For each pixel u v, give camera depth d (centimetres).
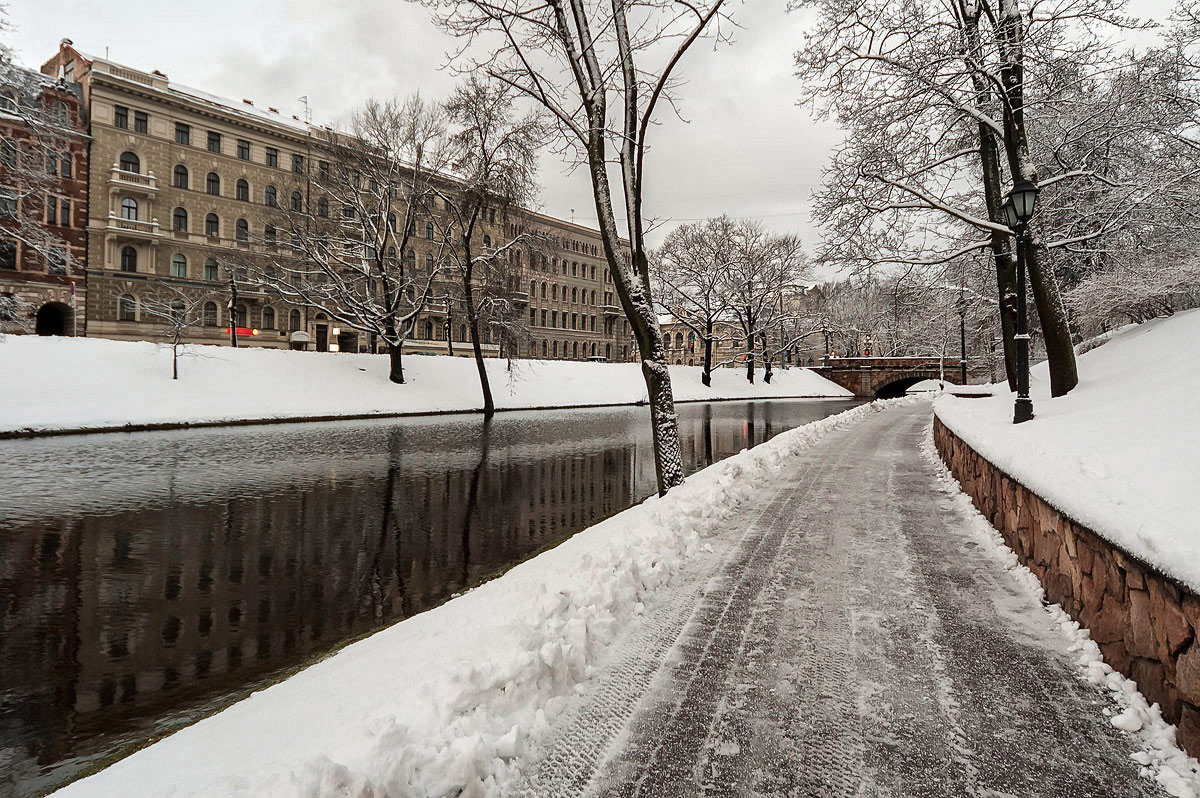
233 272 3828
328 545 912
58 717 447
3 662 536
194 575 775
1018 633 418
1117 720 304
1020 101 1195
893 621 441
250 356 3109
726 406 4550
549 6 987
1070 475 436
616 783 266
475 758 254
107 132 4416
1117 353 1219
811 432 1700
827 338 8012
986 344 3519
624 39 993
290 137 5256
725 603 479
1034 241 1137
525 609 407
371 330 3400
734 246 5547
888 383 6494
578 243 8262
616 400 4534
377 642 445
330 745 265
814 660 381
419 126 3291
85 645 573
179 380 2648
